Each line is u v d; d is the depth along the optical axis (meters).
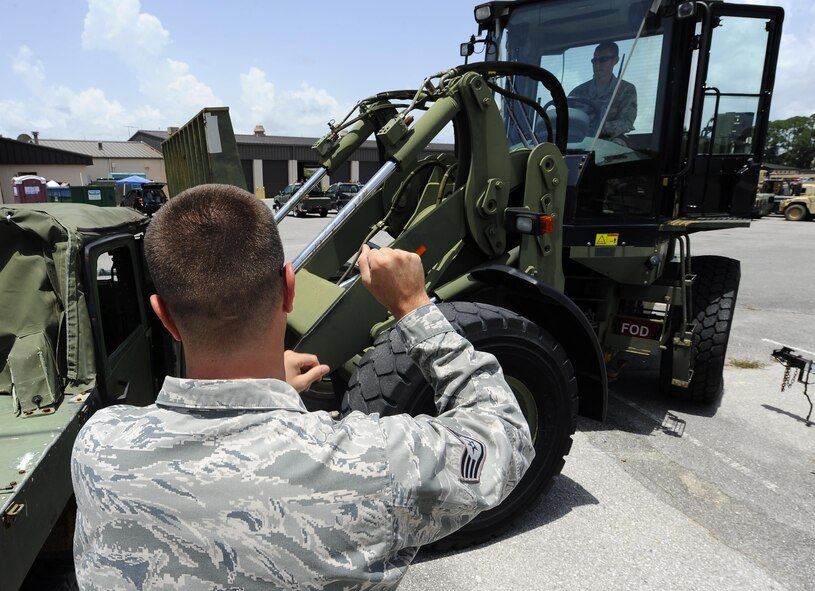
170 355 3.17
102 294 2.73
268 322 0.83
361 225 3.89
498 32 4.50
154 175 50.94
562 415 2.85
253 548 0.75
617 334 4.28
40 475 1.57
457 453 0.87
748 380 5.17
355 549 0.78
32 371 1.93
